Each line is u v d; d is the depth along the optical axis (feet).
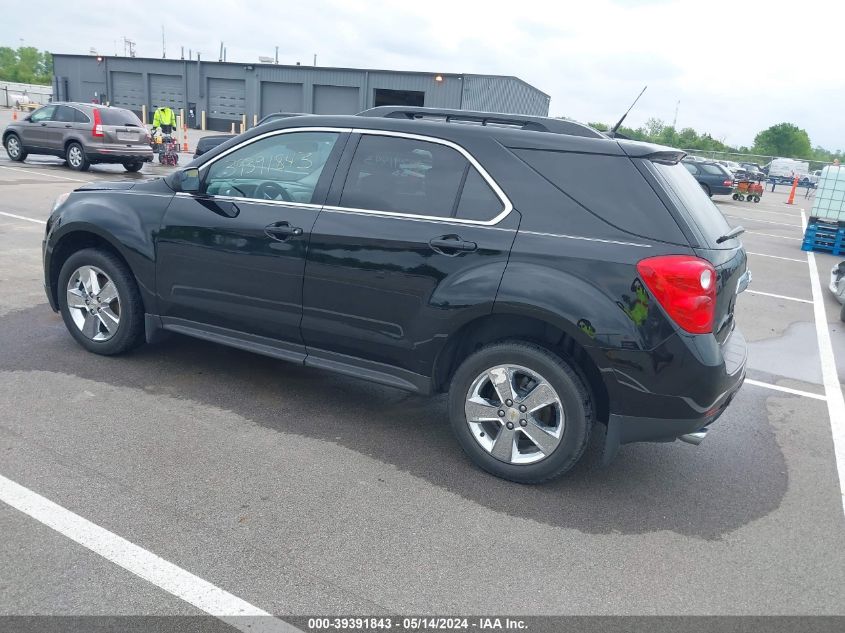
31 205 36.76
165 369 15.44
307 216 12.73
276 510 10.28
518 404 11.37
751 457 13.62
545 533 10.27
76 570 8.61
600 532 10.43
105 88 146.30
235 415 13.44
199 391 14.43
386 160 12.38
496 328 11.88
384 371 12.59
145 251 14.44
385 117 12.87
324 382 15.58
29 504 9.89
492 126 12.04
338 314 12.60
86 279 15.52
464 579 9.04
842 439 14.85
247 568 8.91
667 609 8.77
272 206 13.17
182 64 138.31
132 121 58.70
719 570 9.70
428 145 12.08
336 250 12.37
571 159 11.13
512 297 10.85
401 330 12.05
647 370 10.38
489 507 10.89
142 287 14.75
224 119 139.23
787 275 35.94
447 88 122.52
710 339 10.46
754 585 9.40
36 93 211.00
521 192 11.25
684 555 10.00
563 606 8.68
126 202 14.85
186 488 10.67
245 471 11.35
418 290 11.72
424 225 11.72
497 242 11.13
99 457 11.38
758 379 18.69
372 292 12.15
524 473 11.48
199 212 13.89
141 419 12.91
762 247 46.85
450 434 13.50
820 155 365.40
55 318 18.28
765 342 22.57
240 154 13.84
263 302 13.34
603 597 8.91
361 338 12.51
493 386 11.89
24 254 25.48
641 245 10.43
